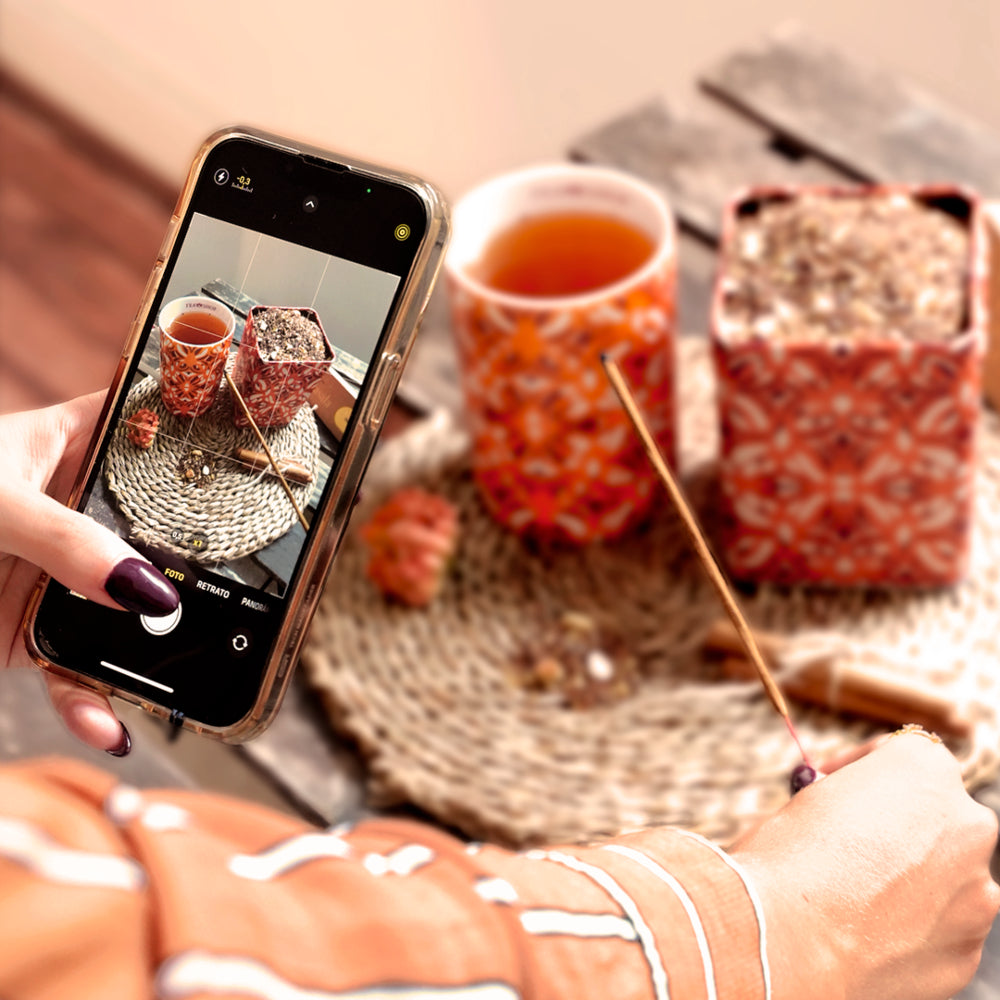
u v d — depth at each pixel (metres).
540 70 1.30
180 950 0.17
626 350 0.57
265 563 0.40
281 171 0.41
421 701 0.58
